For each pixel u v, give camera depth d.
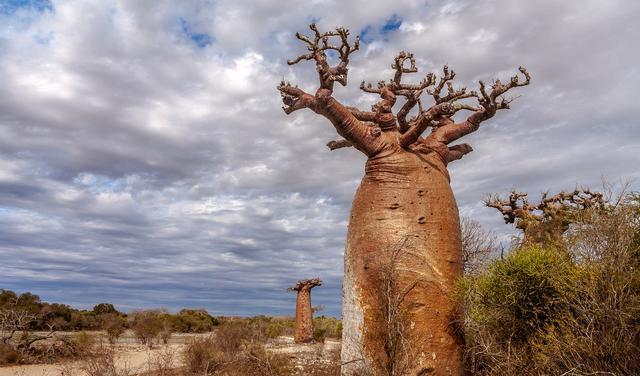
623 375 6.38
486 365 8.67
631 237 7.17
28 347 20.03
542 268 8.07
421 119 9.49
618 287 6.78
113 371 13.08
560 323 7.28
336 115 9.88
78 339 20.67
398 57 10.30
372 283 9.08
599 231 7.40
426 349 8.52
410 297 8.78
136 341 30.02
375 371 8.68
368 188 9.81
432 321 8.69
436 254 9.12
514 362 7.61
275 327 31.47
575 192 13.26
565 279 7.64
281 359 13.75
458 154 11.45
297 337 26.77
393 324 8.43
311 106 10.14
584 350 6.69
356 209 9.84
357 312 9.16
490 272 8.70
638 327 6.50
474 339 8.57
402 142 9.96
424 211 9.37
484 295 8.42
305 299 27.53
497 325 8.41
